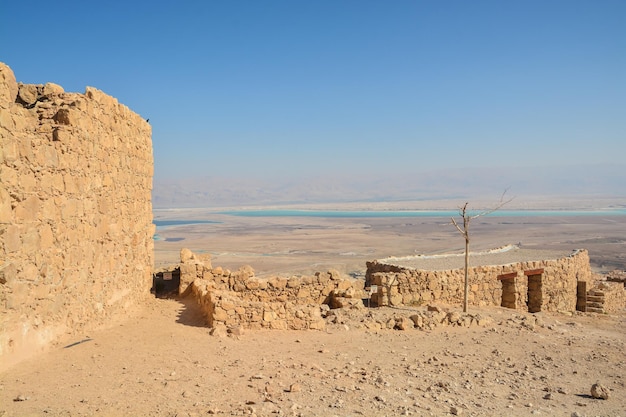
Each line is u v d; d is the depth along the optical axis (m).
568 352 15.40
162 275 22.72
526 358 14.37
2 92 9.22
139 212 17.84
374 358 13.18
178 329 14.56
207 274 19.42
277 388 9.86
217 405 8.59
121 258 15.58
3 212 9.15
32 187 10.13
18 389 8.55
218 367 11.09
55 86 12.27
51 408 7.83
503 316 21.08
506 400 10.35
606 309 29.25
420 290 22.92
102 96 13.95
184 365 11.01
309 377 10.81
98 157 13.57
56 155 11.10
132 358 11.17
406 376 11.63
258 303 15.80
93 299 13.21
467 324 18.47
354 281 21.33
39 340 10.40
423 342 15.55
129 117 16.53
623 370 13.72
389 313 19.58
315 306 17.86
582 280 29.86
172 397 8.84
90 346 11.66
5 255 9.22
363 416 8.59
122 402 8.38
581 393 11.35
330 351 13.54
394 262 28.00
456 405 9.72
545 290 27.33
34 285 10.20
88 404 8.15
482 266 25.16
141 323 14.90
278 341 14.26
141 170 18.14
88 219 12.88
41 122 11.18
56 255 11.12
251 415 8.12
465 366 13.02
